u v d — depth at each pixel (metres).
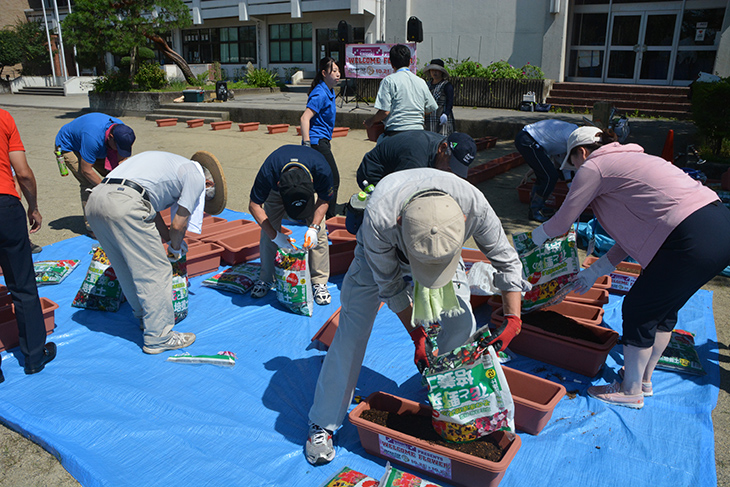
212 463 2.59
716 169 7.60
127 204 3.32
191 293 4.57
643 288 2.67
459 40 17.97
